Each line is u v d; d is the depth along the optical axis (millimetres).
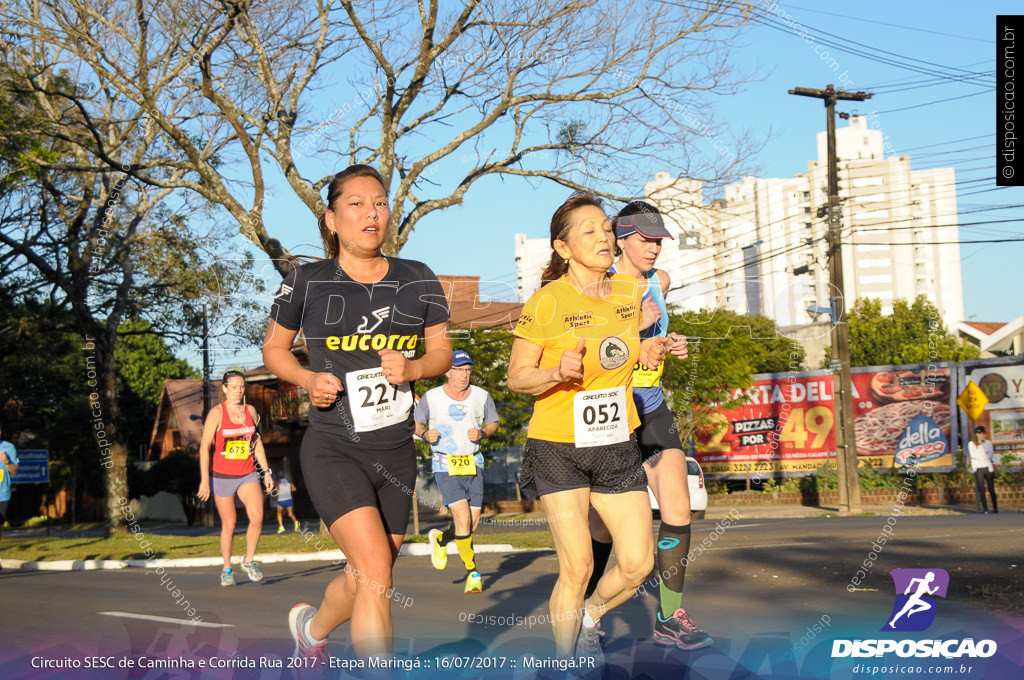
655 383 4773
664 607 4375
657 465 4594
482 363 14078
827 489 25141
